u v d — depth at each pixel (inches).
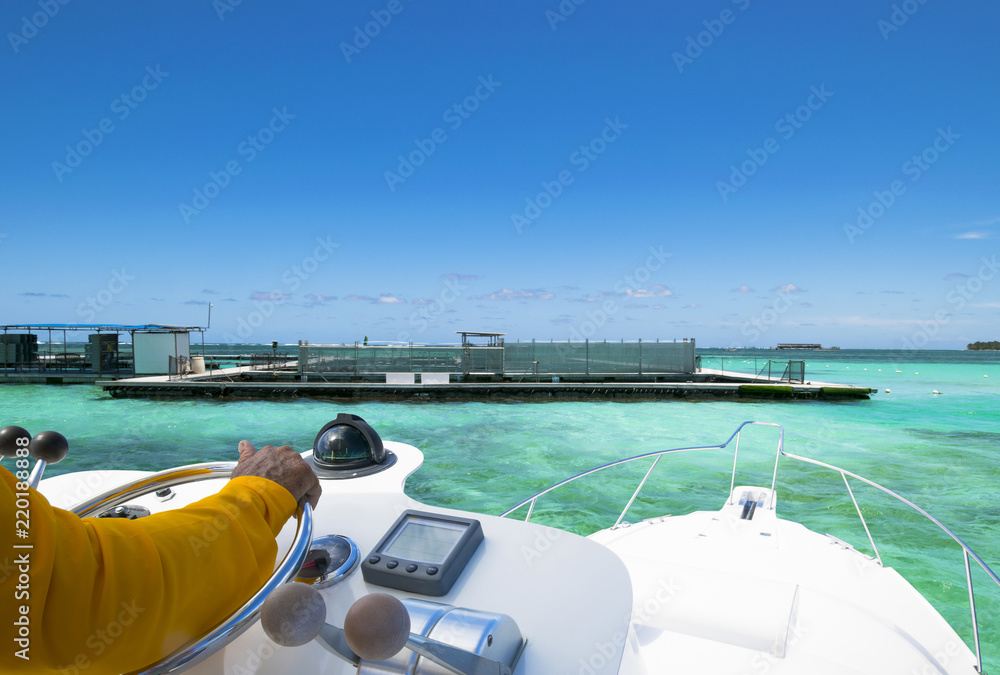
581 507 293.6
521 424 600.4
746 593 96.8
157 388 790.5
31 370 1048.8
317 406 740.7
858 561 126.0
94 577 25.1
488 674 34.8
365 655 26.1
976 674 89.2
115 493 51.1
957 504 299.6
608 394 827.4
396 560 50.4
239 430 551.5
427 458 426.9
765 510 154.6
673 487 331.9
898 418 650.2
